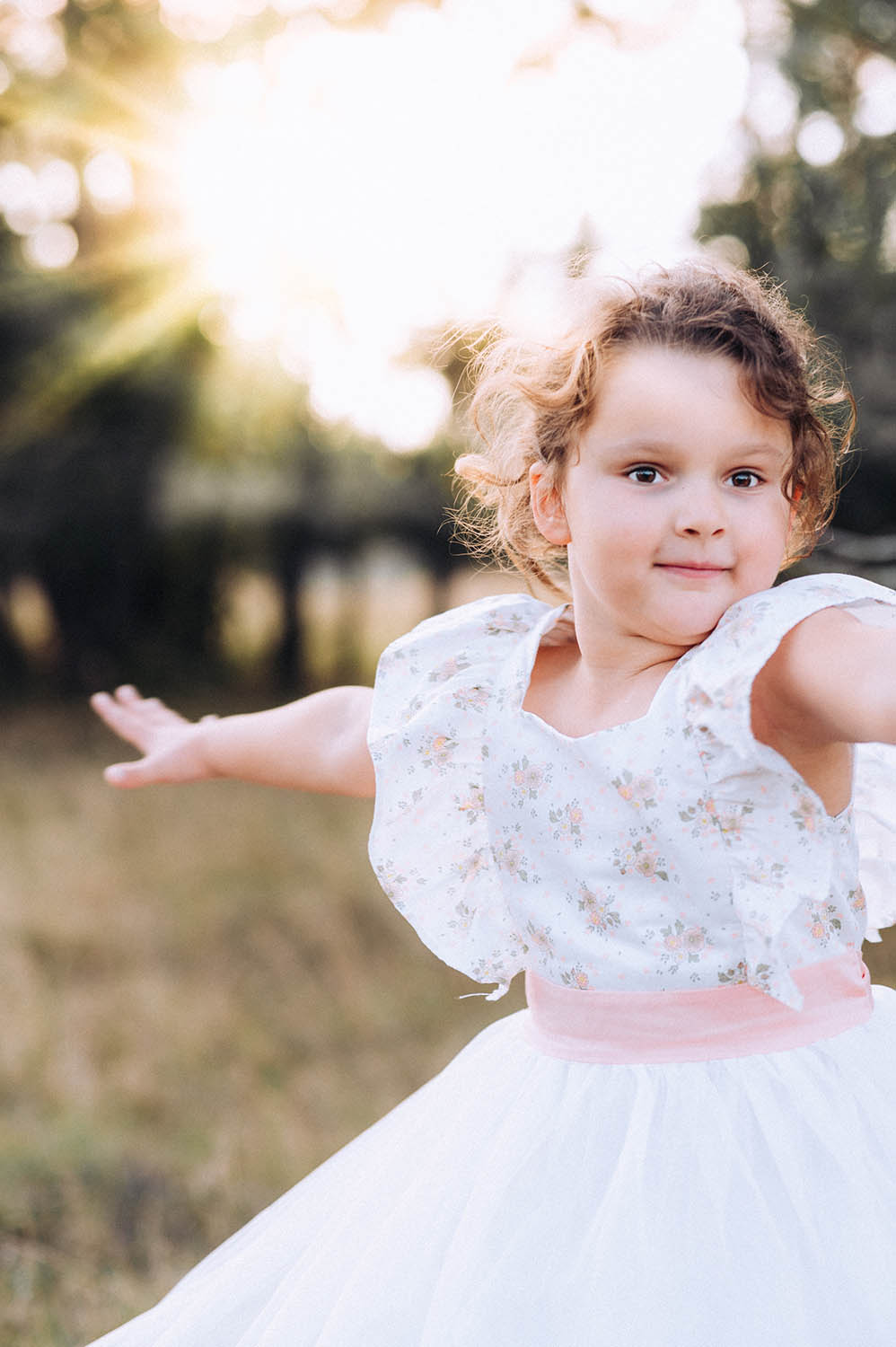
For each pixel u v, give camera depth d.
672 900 1.42
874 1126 1.36
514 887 1.55
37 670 14.50
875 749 1.60
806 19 5.10
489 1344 1.28
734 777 1.36
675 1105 1.38
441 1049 4.73
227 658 15.31
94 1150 3.49
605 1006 1.45
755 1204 1.29
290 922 6.10
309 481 14.62
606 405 1.42
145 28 11.87
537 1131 1.42
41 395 13.73
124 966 5.57
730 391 1.39
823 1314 1.24
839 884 1.44
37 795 9.04
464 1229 1.37
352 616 16.47
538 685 1.61
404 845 1.67
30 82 12.47
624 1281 1.27
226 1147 3.65
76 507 13.95
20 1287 2.78
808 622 1.33
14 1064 4.35
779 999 1.35
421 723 1.62
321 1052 4.65
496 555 2.02
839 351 5.30
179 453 14.28
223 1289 1.58
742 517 1.41
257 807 8.65
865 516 6.14
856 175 5.33
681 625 1.41
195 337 13.96
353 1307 1.39
